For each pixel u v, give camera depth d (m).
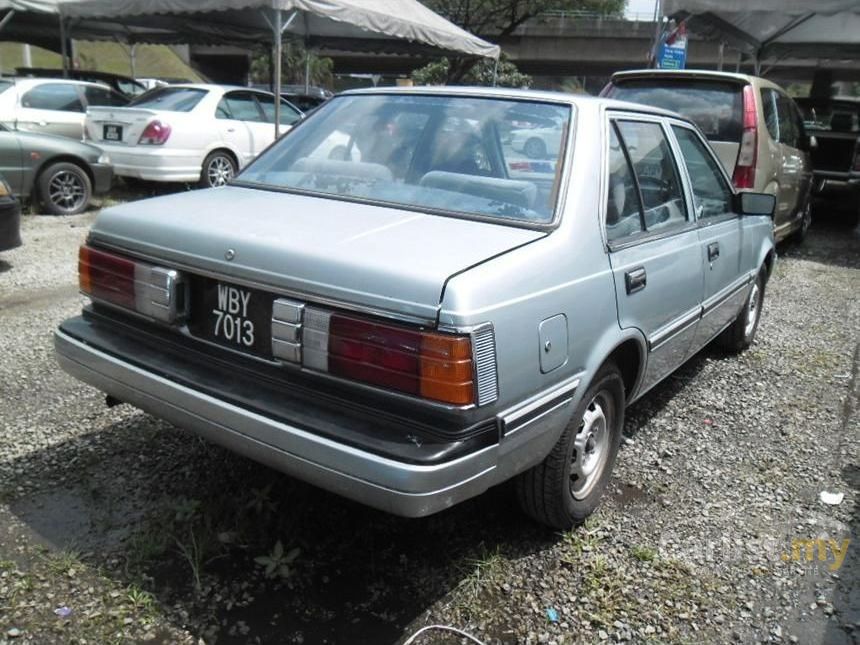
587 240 2.88
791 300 7.24
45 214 9.52
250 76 46.62
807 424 4.40
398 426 2.32
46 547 2.91
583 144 3.06
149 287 2.84
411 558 2.96
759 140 7.19
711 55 38.91
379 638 2.55
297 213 2.92
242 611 2.63
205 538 2.95
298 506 3.22
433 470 2.22
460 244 2.55
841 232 11.58
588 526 3.23
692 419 4.41
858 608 2.82
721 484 3.67
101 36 18.25
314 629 2.57
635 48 42.72
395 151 3.34
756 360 5.48
